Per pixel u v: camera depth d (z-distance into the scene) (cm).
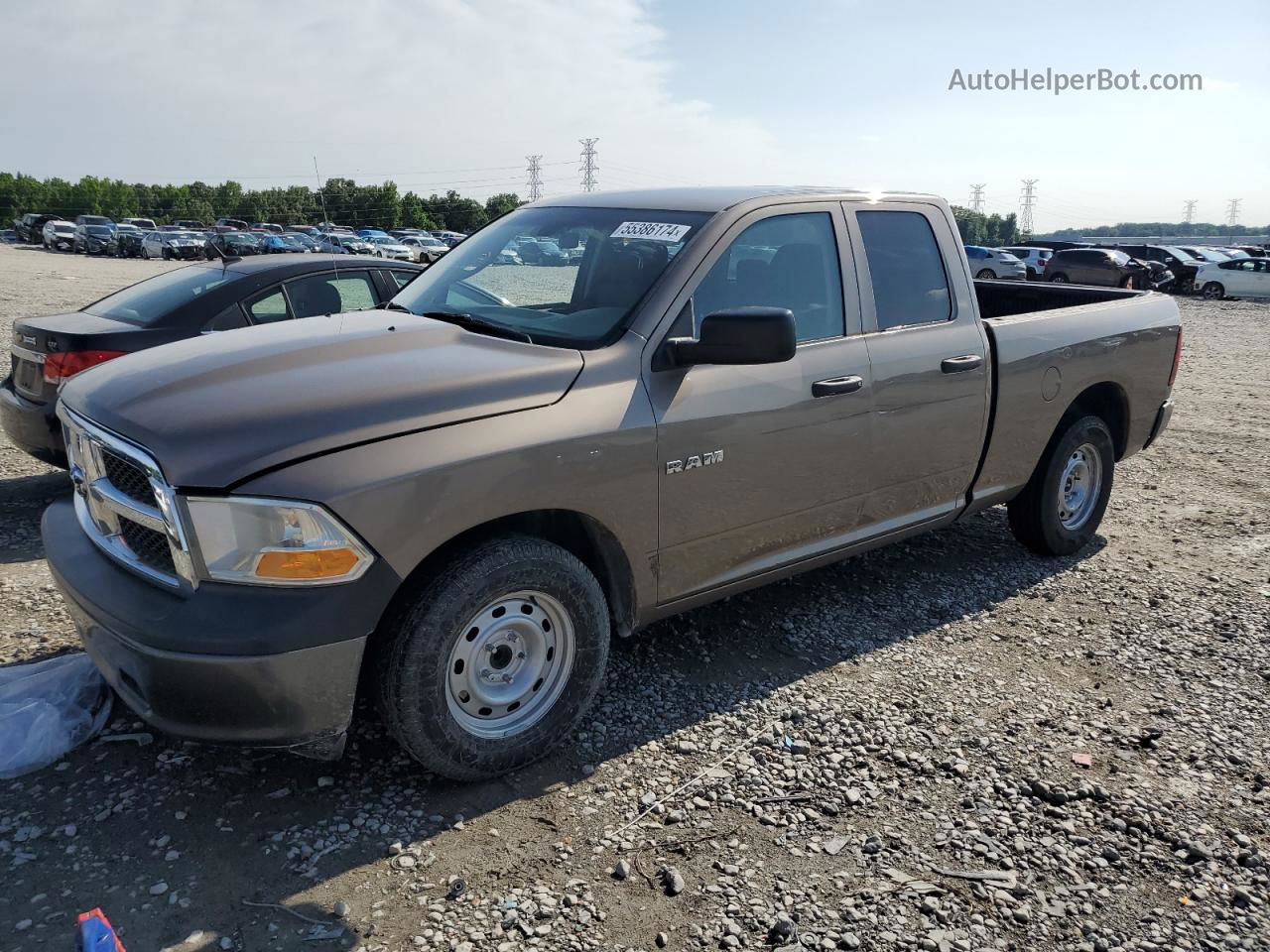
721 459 354
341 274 646
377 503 268
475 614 295
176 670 259
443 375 301
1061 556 552
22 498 599
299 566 261
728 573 377
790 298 388
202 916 252
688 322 350
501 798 308
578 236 394
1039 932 259
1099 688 398
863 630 445
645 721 357
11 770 308
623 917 257
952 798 317
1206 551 571
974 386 454
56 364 540
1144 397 568
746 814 304
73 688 341
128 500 286
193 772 313
